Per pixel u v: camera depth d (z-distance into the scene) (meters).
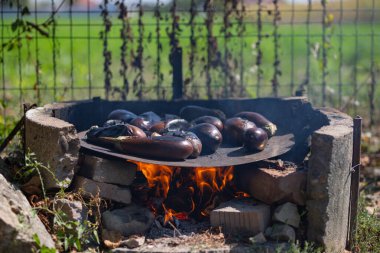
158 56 3.68
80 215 2.56
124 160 2.69
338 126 2.69
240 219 2.59
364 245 2.71
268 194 2.62
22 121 2.90
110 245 2.53
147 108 3.23
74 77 5.56
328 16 3.80
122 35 3.63
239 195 2.77
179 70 3.41
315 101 4.21
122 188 2.67
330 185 2.53
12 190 2.55
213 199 2.77
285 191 2.58
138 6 3.63
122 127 2.76
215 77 3.92
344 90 5.09
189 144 2.70
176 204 2.78
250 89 4.50
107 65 3.62
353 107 4.30
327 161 2.52
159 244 2.55
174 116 3.09
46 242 2.43
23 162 2.86
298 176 2.58
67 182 2.61
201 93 4.00
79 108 3.10
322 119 2.90
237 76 4.09
